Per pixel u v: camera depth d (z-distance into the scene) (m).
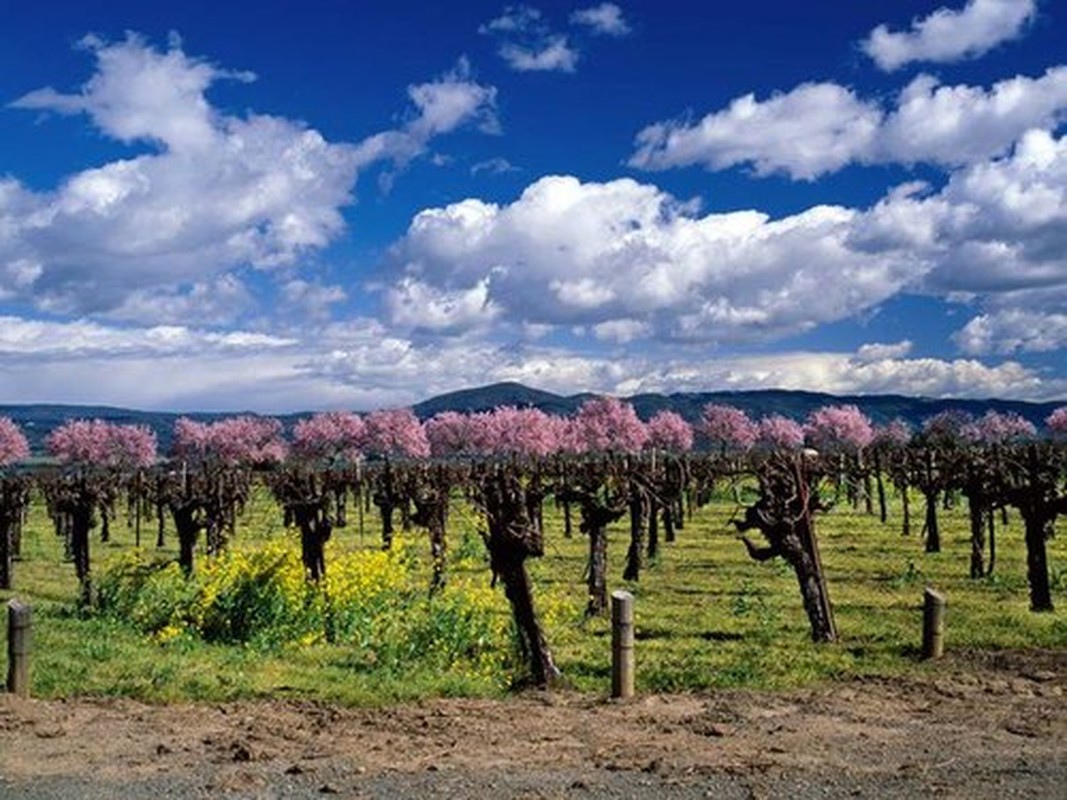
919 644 19.78
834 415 95.00
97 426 88.50
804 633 22.08
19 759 11.02
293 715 13.32
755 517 21.52
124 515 71.50
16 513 40.78
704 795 9.34
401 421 99.75
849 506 65.12
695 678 16.09
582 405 100.06
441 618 19.06
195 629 21.61
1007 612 24.36
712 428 101.12
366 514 67.62
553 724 12.69
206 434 95.81
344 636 20.56
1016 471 31.03
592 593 26.05
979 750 11.07
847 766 10.38
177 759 10.97
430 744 11.55
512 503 16.48
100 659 17.72
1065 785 9.50
